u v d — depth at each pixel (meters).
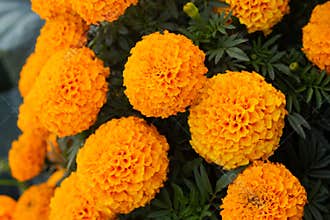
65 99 0.70
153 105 0.66
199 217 0.69
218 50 0.70
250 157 0.66
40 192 0.93
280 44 0.78
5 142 1.22
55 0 0.75
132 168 0.66
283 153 0.74
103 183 0.66
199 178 0.69
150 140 0.68
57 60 0.71
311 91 0.70
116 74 0.75
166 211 0.70
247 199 0.64
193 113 0.67
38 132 0.85
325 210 0.71
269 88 0.66
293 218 0.65
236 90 0.66
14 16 1.25
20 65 1.21
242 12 0.70
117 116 0.74
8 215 0.93
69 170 0.77
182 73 0.66
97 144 0.68
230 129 0.65
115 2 0.70
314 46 0.70
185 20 0.76
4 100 1.06
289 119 0.69
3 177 1.20
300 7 0.78
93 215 0.70
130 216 0.73
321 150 0.73
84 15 0.71
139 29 0.75
